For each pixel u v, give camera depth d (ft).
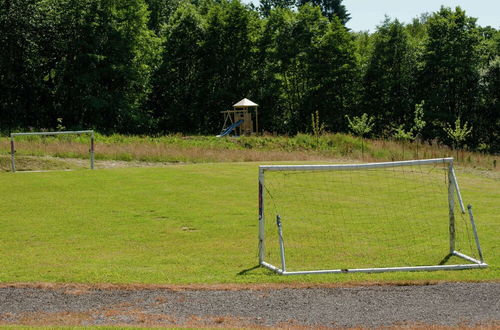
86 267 31.78
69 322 23.62
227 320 23.88
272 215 45.62
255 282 29.14
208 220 43.57
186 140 107.86
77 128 149.69
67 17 155.02
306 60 182.91
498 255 34.50
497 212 47.21
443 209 48.47
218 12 180.55
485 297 26.61
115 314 24.61
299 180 62.03
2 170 70.74
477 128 172.45
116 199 51.19
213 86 185.06
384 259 34.06
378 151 96.99
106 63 160.15
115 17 161.89
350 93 187.01
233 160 88.84
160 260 33.40
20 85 157.38
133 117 162.50
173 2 223.30
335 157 93.81
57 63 158.51
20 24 148.15
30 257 33.78
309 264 33.06
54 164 75.10
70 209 47.19
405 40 184.03
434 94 172.96
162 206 48.29
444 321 23.58
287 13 194.08
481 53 178.19
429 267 31.37
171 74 179.52
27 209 47.09
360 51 213.25
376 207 48.91
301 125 185.88
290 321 23.75
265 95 181.98
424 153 94.38
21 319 24.00
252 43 184.34
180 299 26.53
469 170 76.13
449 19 173.68
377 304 25.81
